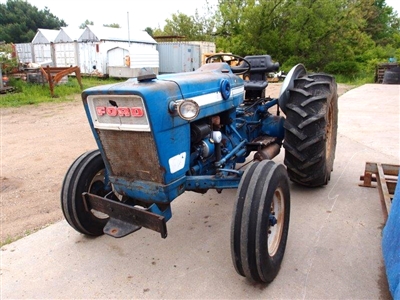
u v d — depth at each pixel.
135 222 2.33
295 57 24.11
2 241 3.02
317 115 3.21
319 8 23.52
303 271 2.48
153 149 2.24
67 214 2.83
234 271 2.52
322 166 3.40
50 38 22.94
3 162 5.30
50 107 10.79
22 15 59.16
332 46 24.27
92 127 2.46
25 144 6.38
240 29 25.08
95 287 2.40
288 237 2.90
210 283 2.40
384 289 2.28
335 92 3.76
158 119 2.17
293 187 3.92
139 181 2.42
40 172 4.79
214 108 2.75
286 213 2.55
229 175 2.79
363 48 27.38
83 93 2.35
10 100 11.66
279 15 24.09
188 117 2.16
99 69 20.30
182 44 21.61
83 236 3.07
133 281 2.45
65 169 4.89
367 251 2.69
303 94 3.32
